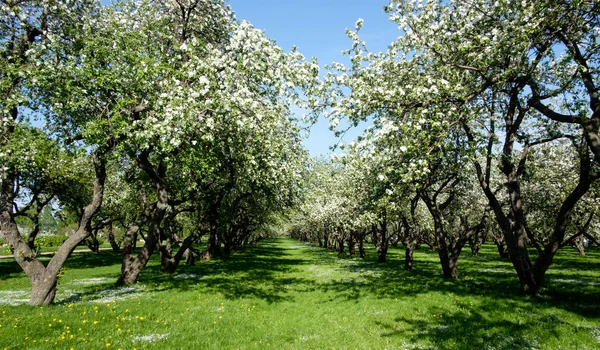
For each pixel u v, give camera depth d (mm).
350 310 13438
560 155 21812
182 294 16031
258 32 12695
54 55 13461
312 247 65750
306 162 23734
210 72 13164
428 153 9734
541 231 26016
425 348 9117
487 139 15406
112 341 9445
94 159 14680
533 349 8812
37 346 8867
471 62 11328
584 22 10719
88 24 15094
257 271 26156
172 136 12734
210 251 36656
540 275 14977
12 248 13148
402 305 13984
